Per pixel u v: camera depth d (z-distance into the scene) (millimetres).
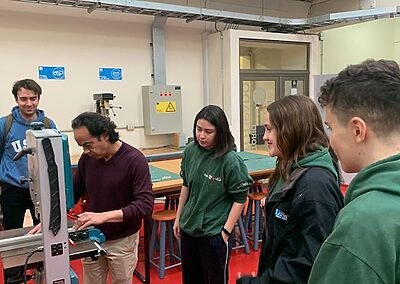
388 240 587
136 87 5617
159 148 5754
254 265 3406
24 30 4730
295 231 1133
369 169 673
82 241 1512
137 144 5688
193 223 2111
